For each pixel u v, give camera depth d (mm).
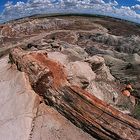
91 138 11477
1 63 16375
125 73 20781
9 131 11852
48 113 12430
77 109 12219
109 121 11570
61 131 11656
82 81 16094
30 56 14922
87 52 26453
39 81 13453
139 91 18734
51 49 22719
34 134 11594
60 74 13797
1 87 14164
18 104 12898
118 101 17250
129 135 11047
